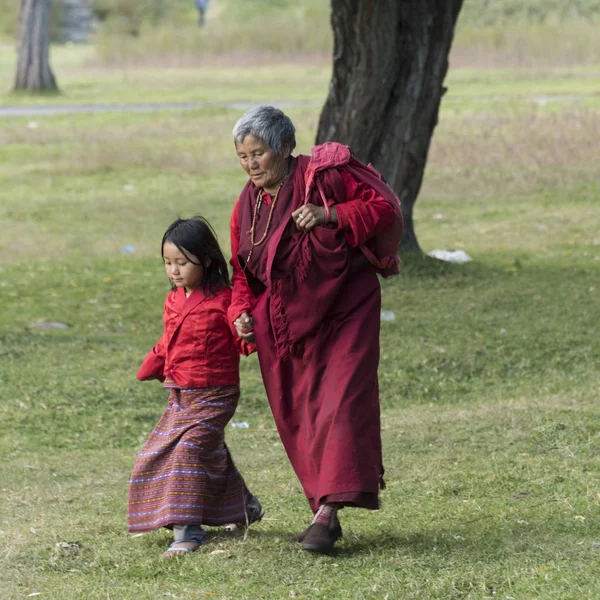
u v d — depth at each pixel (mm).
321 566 15797
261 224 16578
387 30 39344
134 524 17047
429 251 47344
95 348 33500
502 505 18734
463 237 51594
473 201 60844
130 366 31719
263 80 129000
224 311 17078
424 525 17875
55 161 75500
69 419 27391
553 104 92625
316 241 16047
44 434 26328
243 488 17656
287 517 18906
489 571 15109
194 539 16922
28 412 27672
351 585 14938
